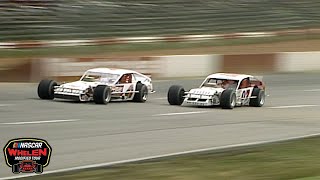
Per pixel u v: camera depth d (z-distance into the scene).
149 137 32.50
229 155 26.84
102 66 68.00
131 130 34.91
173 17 117.62
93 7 116.12
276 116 44.72
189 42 100.19
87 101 49.53
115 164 23.97
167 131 35.03
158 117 41.47
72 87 48.62
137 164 24.20
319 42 111.50
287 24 124.19
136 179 21.47
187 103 51.47
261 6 131.75
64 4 114.50
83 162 25.02
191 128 36.62
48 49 84.69
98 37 101.62
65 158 25.73
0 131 32.62
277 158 26.55
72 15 109.38
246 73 80.25
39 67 65.56
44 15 106.81
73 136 31.89
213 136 33.59
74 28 103.38
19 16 103.50
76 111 43.19
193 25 115.44
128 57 69.50
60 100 50.19
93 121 38.25
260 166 24.66
